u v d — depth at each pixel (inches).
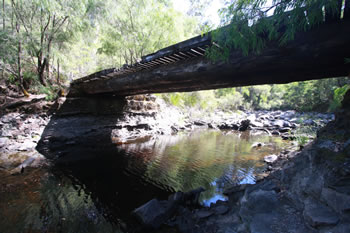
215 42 137.8
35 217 141.7
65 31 388.2
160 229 131.9
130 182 216.1
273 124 728.3
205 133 611.2
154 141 448.1
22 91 362.9
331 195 91.0
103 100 445.1
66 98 388.8
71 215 147.7
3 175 208.5
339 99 186.5
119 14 434.9
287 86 986.7
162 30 486.3
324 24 103.7
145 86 284.5
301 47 114.9
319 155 123.4
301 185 118.6
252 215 117.2
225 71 166.1
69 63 465.7
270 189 140.5
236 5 84.3
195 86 255.0
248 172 245.3
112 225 137.8
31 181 200.8
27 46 343.3
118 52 532.7
